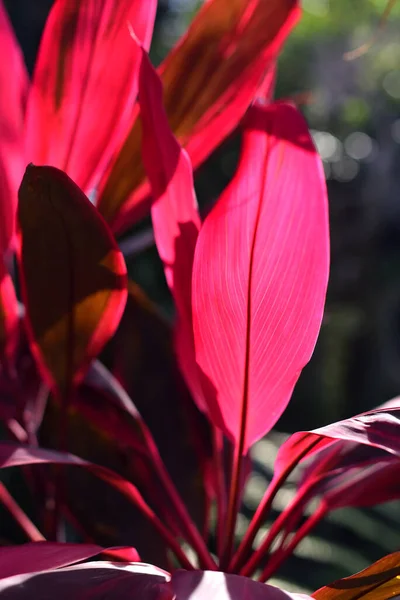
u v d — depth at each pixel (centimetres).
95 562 74
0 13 98
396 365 1120
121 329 116
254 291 77
